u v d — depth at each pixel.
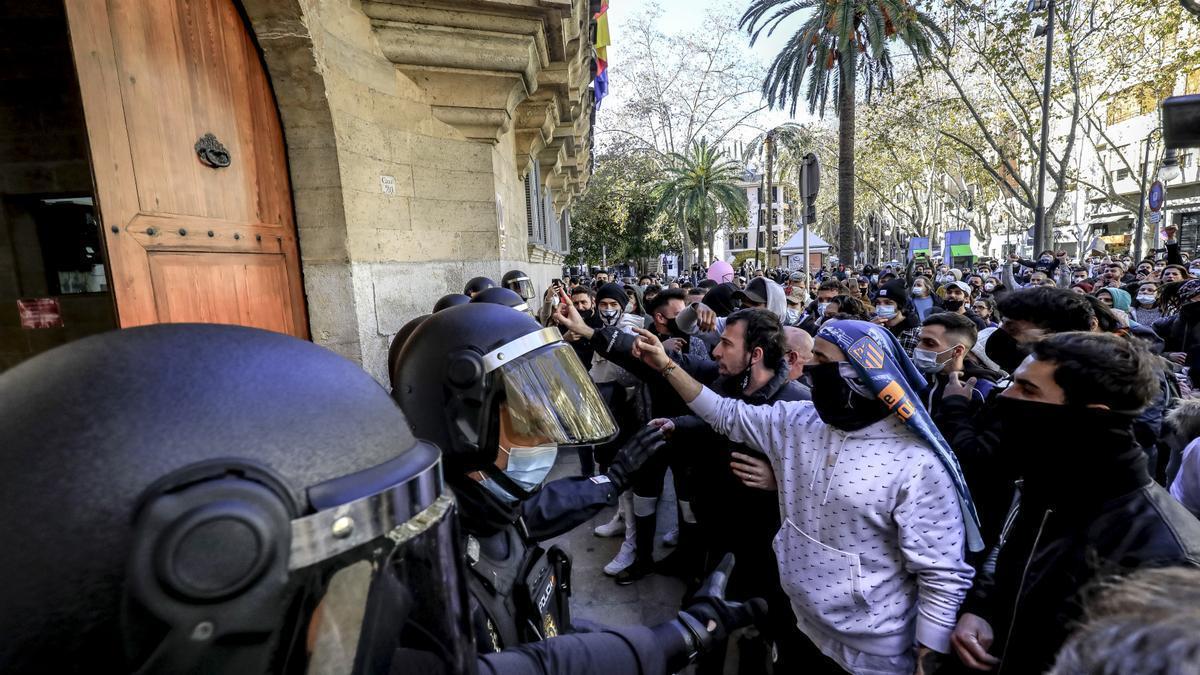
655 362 2.02
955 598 1.44
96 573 0.34
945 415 2.12
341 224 3.29
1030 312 2.27
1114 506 1.17
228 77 2.74
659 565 3.20
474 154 4.39
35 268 3.15
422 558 0.50
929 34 16.20
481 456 0.98
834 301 5.54
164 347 0.44
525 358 1.02
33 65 3.01
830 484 1.57
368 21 3.60
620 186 33.03
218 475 0.37
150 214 2.24
